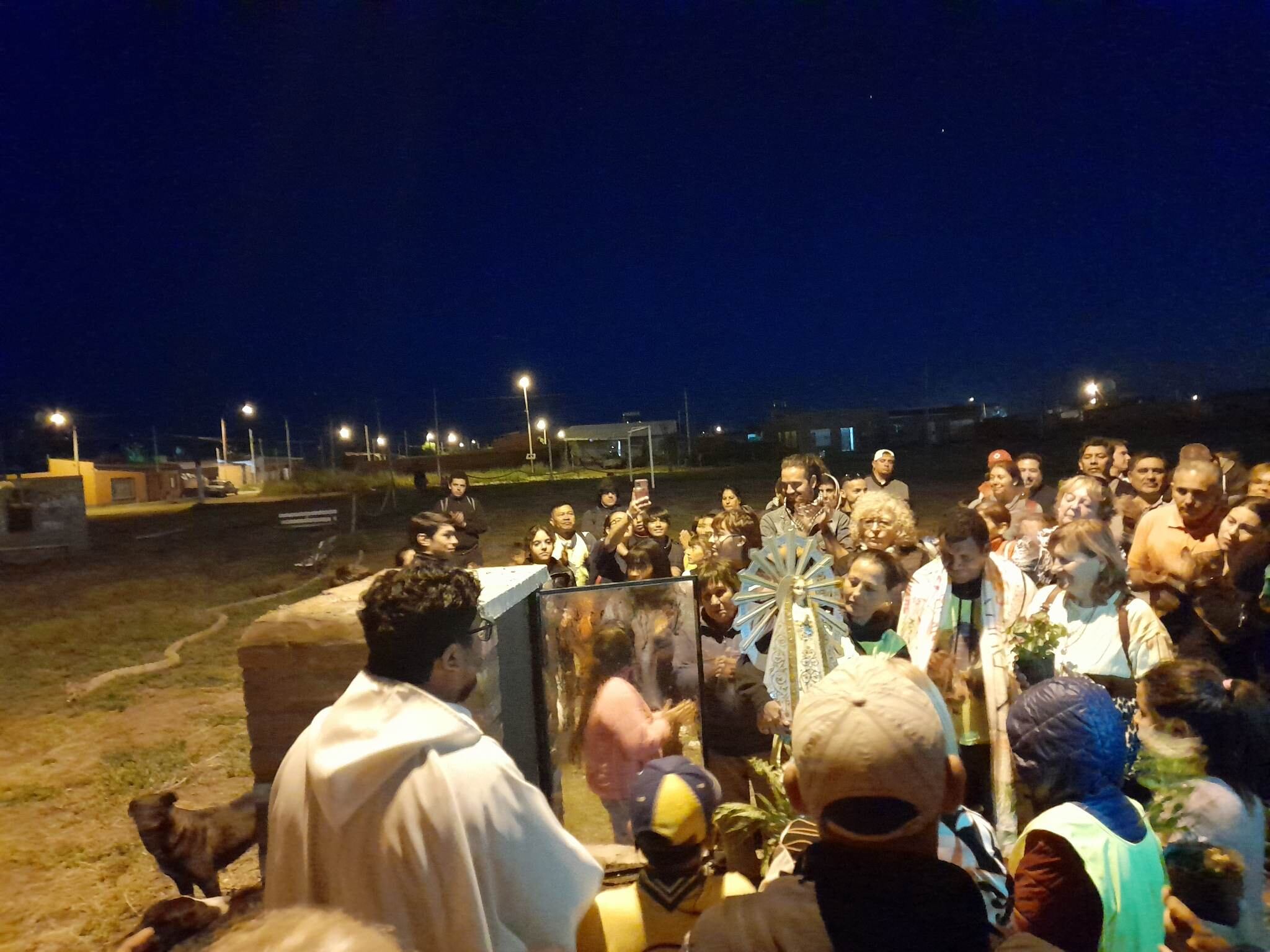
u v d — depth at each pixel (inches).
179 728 311.6
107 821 233.5
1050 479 1096.8
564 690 126.8
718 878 85.8
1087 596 151.4
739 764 142.6
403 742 74.3
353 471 2372.0
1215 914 93.0
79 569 800.9
